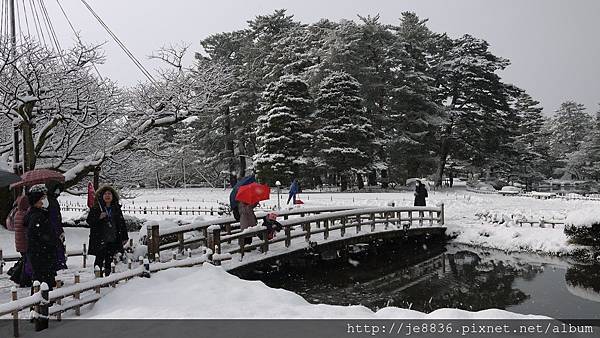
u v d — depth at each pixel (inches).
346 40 1950.1
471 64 2020.2
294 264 689.6
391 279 717.9
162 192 1987.0
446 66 2090.3
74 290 322.7
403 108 1961.1
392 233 876.0
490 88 2064.5
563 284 662.5
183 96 773.3
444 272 757.3
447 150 2069.4
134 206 1524.4
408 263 824.3
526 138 2915.8
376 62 2036.2
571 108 3868.1
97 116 768.9
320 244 713.0
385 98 2030.0
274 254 624.1
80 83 740.7
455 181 2741.1
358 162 1740.9
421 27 2081.7
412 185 2036.2
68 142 836.0
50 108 734.5
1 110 690.2
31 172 422.9
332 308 321.1
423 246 950.4
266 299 337.7
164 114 809.5
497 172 2245.3
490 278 711.1
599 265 762.8
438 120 1931.6
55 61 743.7
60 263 370.3
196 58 2231.8
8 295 375.9
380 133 1908.2
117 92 821.2
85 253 502.9
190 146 2253.9
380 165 1813.5
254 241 659.4
